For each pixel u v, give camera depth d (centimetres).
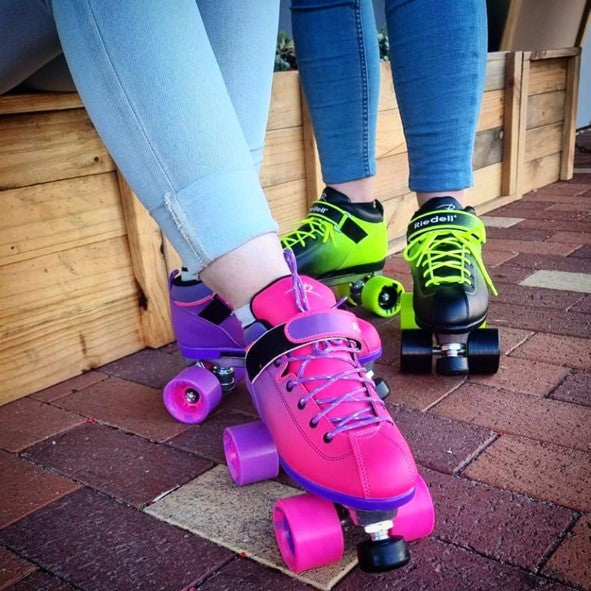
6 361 115
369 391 73
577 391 107
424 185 117
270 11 94
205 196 70
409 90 113
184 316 106
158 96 68
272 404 75
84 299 125
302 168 174
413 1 108
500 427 97
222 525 79
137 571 72
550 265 173
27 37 81
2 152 109
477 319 108
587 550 72
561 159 284
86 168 121
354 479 65
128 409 111
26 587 71
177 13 69
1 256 112
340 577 70
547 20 319
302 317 73
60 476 92
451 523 77
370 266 138
